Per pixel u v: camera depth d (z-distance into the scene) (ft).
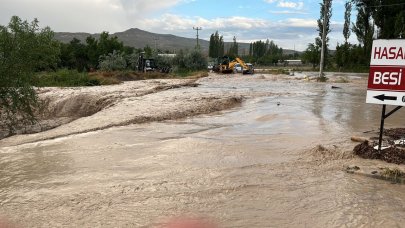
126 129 34.91
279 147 26.55
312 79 127.85
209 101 54.75
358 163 21.68
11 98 51.49
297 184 18.39
